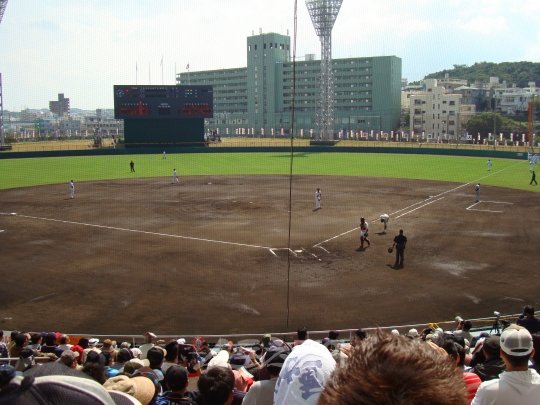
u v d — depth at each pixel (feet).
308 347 10.89
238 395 24.68
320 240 122.62
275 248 115.65
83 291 88.69
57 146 412.77
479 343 39.34
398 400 5.91
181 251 113.70
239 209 162.61
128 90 352.49
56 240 123.95
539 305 81.66
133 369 31.27
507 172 258.37
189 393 24.29
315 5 402.31
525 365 16.14
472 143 459.73
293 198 182.50
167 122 368.89
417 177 240.32
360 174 252.62
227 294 87.20
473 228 135.44
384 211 158.71
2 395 6.46
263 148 381.40
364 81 636.07
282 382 10.58
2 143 392.06
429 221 143.95
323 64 420.77
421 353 6.41
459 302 83.15
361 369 6.30
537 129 511.40
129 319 76.95
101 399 6.72
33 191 199.62
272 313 78.89
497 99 619.67
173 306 82.02
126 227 137.59
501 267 101.76
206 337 67.87
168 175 249.55
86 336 68.03
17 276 96.58
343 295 86.48
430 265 103.04
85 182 225.15
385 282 92.94
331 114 432.25
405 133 581.12
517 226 137.59
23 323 75.25
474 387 21.80
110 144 438.40
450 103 566.36
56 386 6.59
